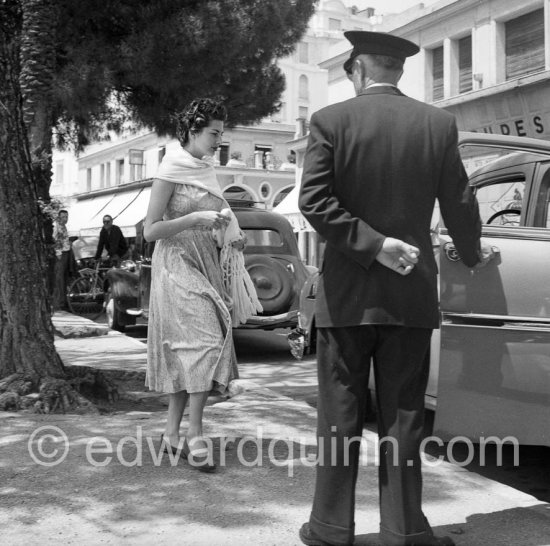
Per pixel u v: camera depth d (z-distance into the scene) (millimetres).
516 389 3340
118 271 11484
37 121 11711
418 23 22547
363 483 3568
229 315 3750
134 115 15445
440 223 3504
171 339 3730
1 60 4969
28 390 4832
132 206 33281
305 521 3025
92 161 53125
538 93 17562
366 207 2607
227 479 3514
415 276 2611
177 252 3770
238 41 12500
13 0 5125
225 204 3902
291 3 14242
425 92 22797
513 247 3418
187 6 12578
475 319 3379
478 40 20469
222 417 4758
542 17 18766
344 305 2631
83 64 11672
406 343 2645
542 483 3871
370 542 2826
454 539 2924
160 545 2773
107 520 2996
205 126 3773
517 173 4078
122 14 12250
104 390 5289
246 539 2842
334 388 2709
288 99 59000
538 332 3332
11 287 4984
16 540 2791
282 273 8602
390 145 2602
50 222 12242
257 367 8125
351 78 2848
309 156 2619
